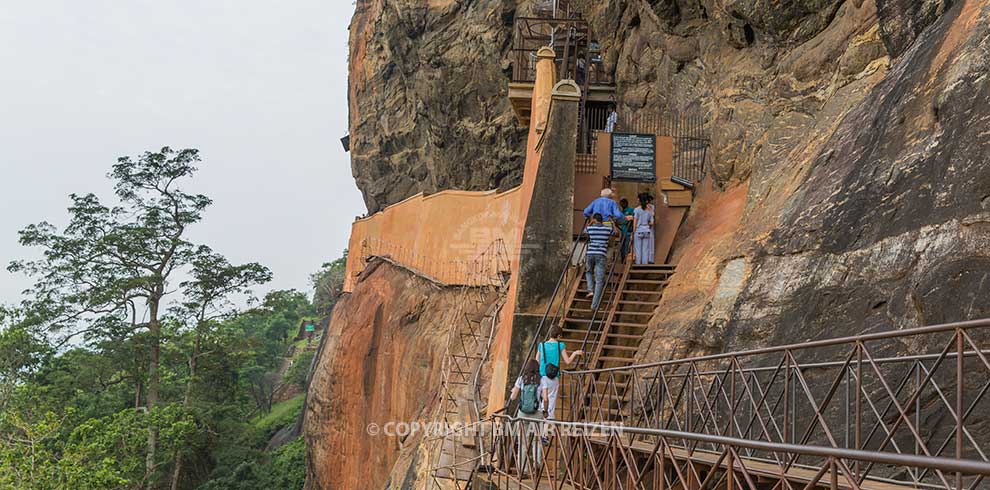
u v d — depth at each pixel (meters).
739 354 7.70
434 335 24.34
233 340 46.38
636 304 14.44
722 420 10.20
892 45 11.41
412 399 24.34
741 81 16.58
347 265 41.75
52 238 44.00
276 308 49.69
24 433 30.17
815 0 14.24
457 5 33.41
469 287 23.77
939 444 7.33
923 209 8.45
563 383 13.02
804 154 12.03
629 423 9.49
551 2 29.06
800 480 6.45
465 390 19.03
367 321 31.27
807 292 9.66
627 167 16.94
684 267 14.41
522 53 26.53
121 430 35.06
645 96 22.05
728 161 16.22
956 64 8.77
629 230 15.98
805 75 14.27
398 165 42.78
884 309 8.52
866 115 10.48
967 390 7.28
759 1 15.13
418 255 29.11
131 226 45.41
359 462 29.12
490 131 32.56
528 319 15.48
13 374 38.78
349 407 30.70
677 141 18.14
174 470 41.75
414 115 40.03
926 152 8.77
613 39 24.31
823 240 9.80
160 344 44.47
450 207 26.58
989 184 7.71
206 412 43.31
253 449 46.72
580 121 22.25
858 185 9.66
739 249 11.75
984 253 7.54
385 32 40.69
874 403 8.05
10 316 40.03
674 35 19.73
